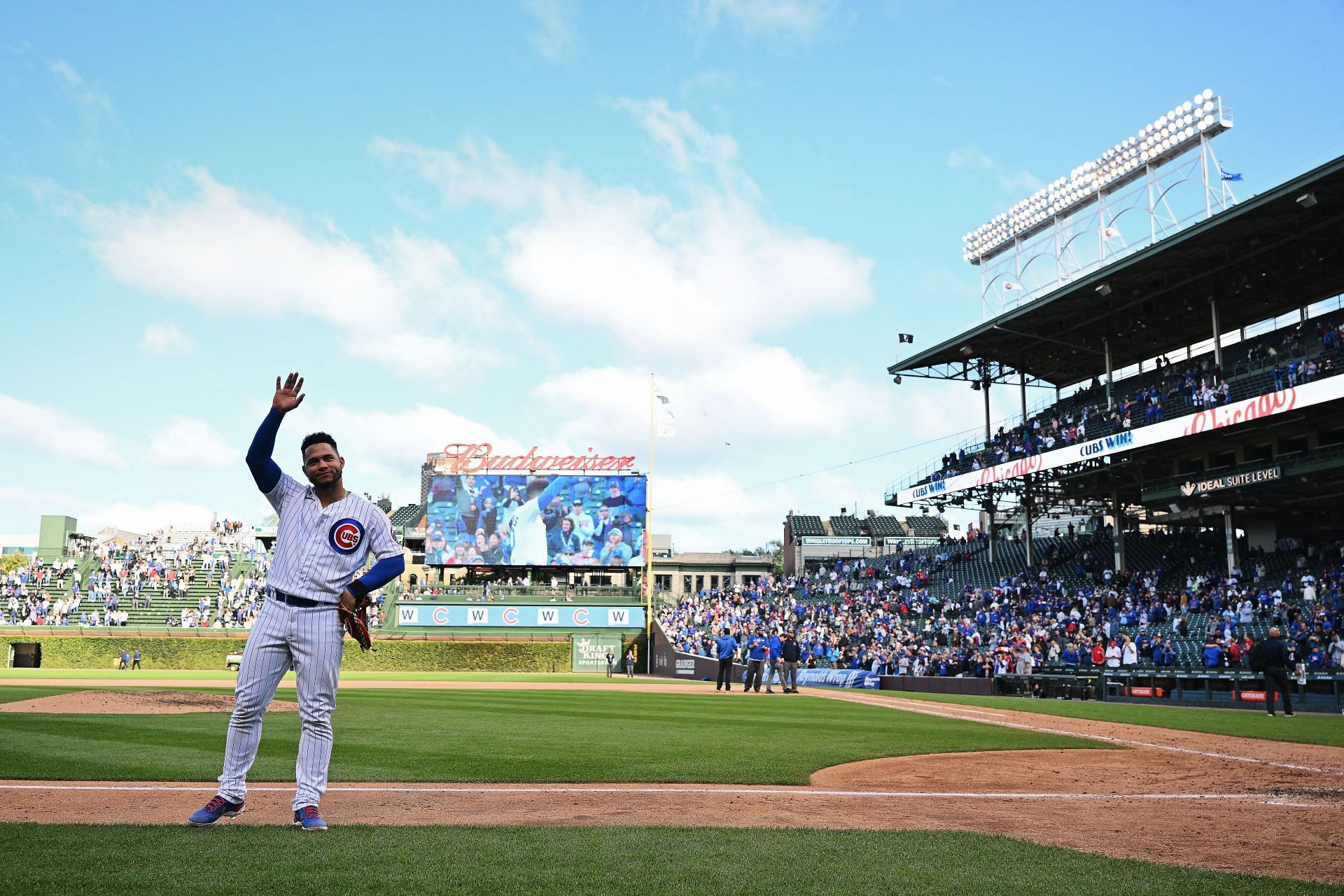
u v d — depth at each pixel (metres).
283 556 6.11
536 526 57.44
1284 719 19.06
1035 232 47.59
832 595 55.41
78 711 16.23
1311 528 41.47
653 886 4.49
